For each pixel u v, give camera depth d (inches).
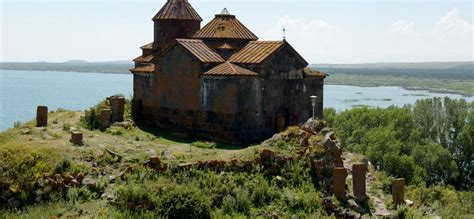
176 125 1443.2
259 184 1034.1
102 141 1212.5
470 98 6333.7
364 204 1028.5
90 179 1014.4
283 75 1423.5
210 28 1497.3
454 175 2305.6
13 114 3376.0
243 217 951.0
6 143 1135.0
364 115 2593.5
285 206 998.4
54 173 1015.0
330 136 1149.1
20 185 994.1
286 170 1075.9
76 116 1493.6
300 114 1473.9
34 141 1164.5
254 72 1363.2
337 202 1008.9
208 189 1003.3
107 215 919.0
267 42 1440.7
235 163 1072.2
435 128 2514.8
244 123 1344.7
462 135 2378.2
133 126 1433.3
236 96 1326.3
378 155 2218.3
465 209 1632.6
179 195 955.3
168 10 1647.4
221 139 1349.7
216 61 1392.7
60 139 1200.2
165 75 1461.6
